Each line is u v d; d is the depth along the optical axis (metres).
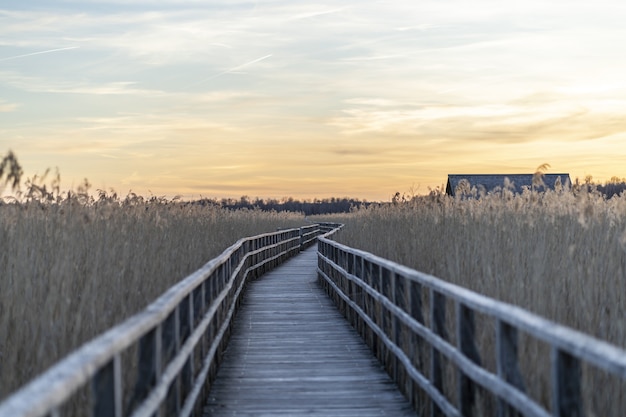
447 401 6.59
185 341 7.02
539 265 7.41
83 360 3.52
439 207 13.28
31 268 7.20
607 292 7.09
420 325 7.68
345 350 11.80
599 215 9.59
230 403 8.54
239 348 12.09
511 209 10.96
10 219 8.59
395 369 9.38
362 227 18.59
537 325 4.32
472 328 6.02
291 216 53.12
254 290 21.20
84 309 7.00
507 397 4.89
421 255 11.16
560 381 4.07
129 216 10.93
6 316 6.54
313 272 27.52
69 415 5.50
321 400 8.65
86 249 8.26
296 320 15.30
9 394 5.84
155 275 8.88
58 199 9.59
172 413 6.09
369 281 11.89
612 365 3.35
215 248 15.38
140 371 5.05
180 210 15.22
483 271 8.21
